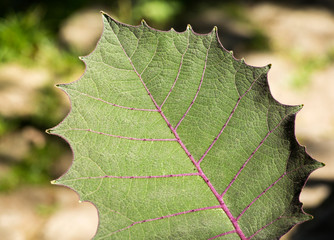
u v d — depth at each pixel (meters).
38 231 2.75
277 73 4.64
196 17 5.75
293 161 0.58
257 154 0.59
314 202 2.37
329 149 3.49
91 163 0.57
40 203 2.98
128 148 0.58
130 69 0.58
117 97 0.58
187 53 0.59
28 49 4.77
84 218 2.86
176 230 0.58
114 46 0.58
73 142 0.57
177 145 0.59
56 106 4.04
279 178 0.59
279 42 5.30
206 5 6.07
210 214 0.59
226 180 0.59
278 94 4.30
